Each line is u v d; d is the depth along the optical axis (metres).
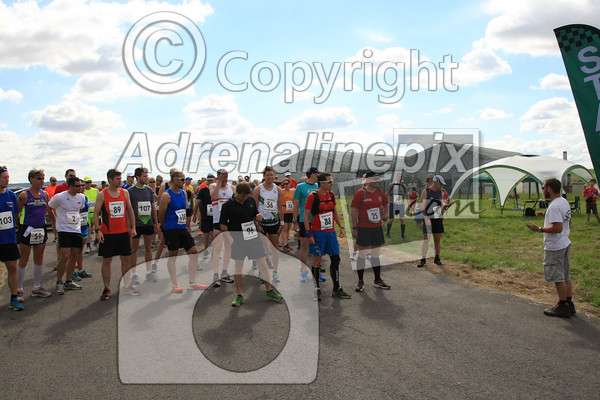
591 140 5.20
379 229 6.33
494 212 21.11
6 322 4.85
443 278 7.01
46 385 3.28
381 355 3.81
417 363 3.65
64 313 5.17
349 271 7.73
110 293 5.82
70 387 3.24
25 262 5.88
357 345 4.05
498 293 6.01
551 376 3.41
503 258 8.48
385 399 3.04
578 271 7.13
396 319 4.86
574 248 9.48
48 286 6.72
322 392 3.14
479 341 4.17
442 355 3.82
